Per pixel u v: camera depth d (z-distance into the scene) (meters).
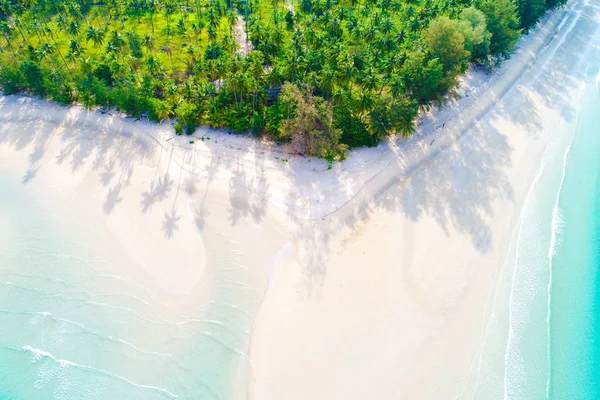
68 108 72.50
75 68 79.94
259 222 55.69
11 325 46.47
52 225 55.47
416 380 43.16
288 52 76.38
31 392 41.88
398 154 66.56
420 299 49.19
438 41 69.94
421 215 58.16
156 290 49.16
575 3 122.50
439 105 70.44
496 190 63.09
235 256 52.16
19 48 85.31
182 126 67.62
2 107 72.19
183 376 42.91
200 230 54.81
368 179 61.97
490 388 43.50
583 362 46.44
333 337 45.44
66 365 43.59
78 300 48.53
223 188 59.59
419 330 46.69
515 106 80.81
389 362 44.06
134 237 54.12
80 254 52.47
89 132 68.50
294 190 59.53
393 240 54.69
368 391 42.06
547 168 68.25
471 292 50.53
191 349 44.66
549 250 56.38
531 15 94.75
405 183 62.56
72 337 45.56
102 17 98.12
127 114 71.12
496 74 88.00
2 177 61.09
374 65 74.81
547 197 63.31
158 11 101.56
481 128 74.50
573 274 54.03
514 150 70.69
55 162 63.44
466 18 81.38
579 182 66.25
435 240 55.25
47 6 97.25
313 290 49.06
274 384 42.06
